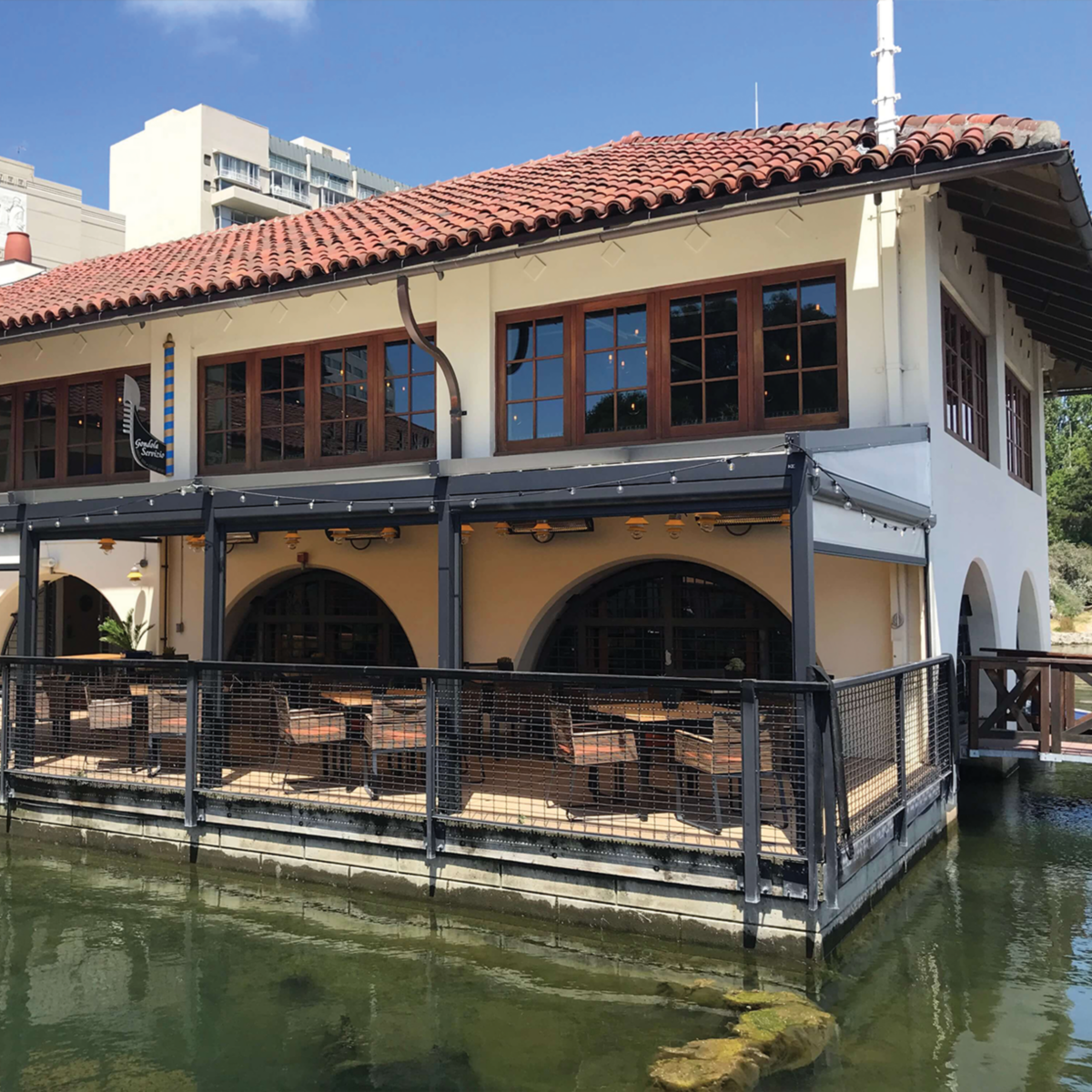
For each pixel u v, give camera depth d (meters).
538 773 8.70
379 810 7.33
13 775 9.10
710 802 7.39
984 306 11.22
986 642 11.52
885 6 8.25
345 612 12.15
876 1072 4.89
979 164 7.00
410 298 10.37
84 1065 5.07
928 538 8.77
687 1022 5.38
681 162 10.01
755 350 8.95
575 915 6.59
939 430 8.99
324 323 10.93
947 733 9.20
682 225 8.10
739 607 10.16
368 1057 5.08
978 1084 4.77
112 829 8.55
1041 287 11.48
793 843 6.12
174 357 11.73
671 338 9.30
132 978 6.10
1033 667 9.62
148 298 10.09
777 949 5.94
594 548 10.28
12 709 9.30
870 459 7.44
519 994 5.78
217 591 8.85
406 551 11.25
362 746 8.34
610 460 7.73
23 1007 5.72
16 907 7.37
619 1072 4.86
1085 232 8.52
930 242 8.68
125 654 11.73
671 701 7.66
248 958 6.38
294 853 7.69
